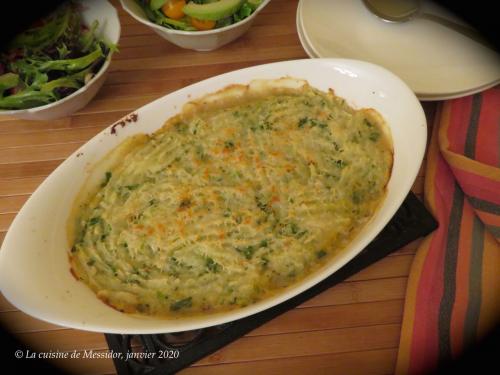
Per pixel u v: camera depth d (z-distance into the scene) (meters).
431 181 0.43
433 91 0.45
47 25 0.50
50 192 0.38
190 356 0.36
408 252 0.40
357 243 0.35
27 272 0.34
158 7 0.51
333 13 0.51
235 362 0.37
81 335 0.38
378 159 0.40
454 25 0.50
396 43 0.50
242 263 0.36
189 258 0.37
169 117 0.44
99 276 0.37
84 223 0.40
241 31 0.51
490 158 0.44
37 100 0.46
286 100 0.44
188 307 0.36
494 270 0.38
